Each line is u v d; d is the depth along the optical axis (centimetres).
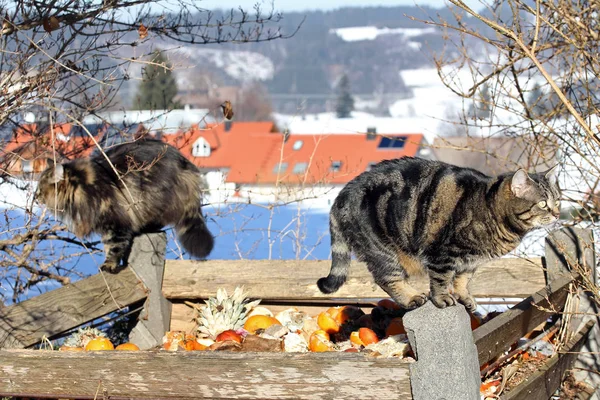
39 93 600
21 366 379
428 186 461
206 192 773
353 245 483
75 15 625
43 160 674
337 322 545
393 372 322
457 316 311
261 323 533
